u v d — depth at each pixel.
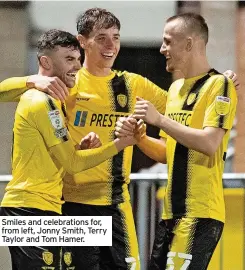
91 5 18.09
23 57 17.84
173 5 18.11
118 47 12.58
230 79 11.71
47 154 11.51
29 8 17.89
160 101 12.75
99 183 12.50
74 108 12.49
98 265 12.66
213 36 17.95
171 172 11.82
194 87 11.77
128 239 12.62
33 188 11.46
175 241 11.65
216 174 11.67
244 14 17.88
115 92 12.57
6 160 17.50
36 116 11.37
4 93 11.98
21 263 11.45
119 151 11.77
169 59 11.91
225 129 11.47
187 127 11.32
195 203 11.59
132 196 13.98
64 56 11.80
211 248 11.63
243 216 14.05
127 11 18.17
